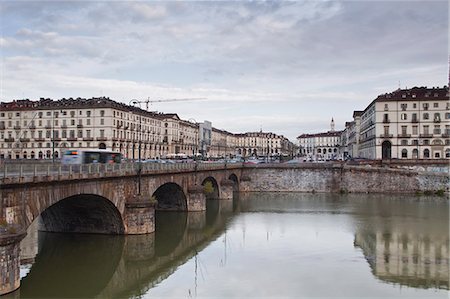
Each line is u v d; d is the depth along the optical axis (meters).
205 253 47.12
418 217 69.44
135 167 52.16
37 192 34.72
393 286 36.16
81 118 141.62
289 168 112.50
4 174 31.19
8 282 28.56
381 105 136.75
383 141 136.62
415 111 134.38
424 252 47.06
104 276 39.41
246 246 50.22
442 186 103.31
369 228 60.19
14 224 29.83
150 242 51.00
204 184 91.25
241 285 36.62
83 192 41.31
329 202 89.88
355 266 41.81
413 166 116.25
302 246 49.84
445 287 36.22
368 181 107.50
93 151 66.88
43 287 36.06
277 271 40.25
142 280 38.50
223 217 71.25
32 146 144.25
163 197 76.44
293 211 77.38
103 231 52.84
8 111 146.00
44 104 145.50
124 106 151.25
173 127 189.50
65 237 52.47
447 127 132.25
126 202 51.09
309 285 36.41
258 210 79.12
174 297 34.38
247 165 114.19
